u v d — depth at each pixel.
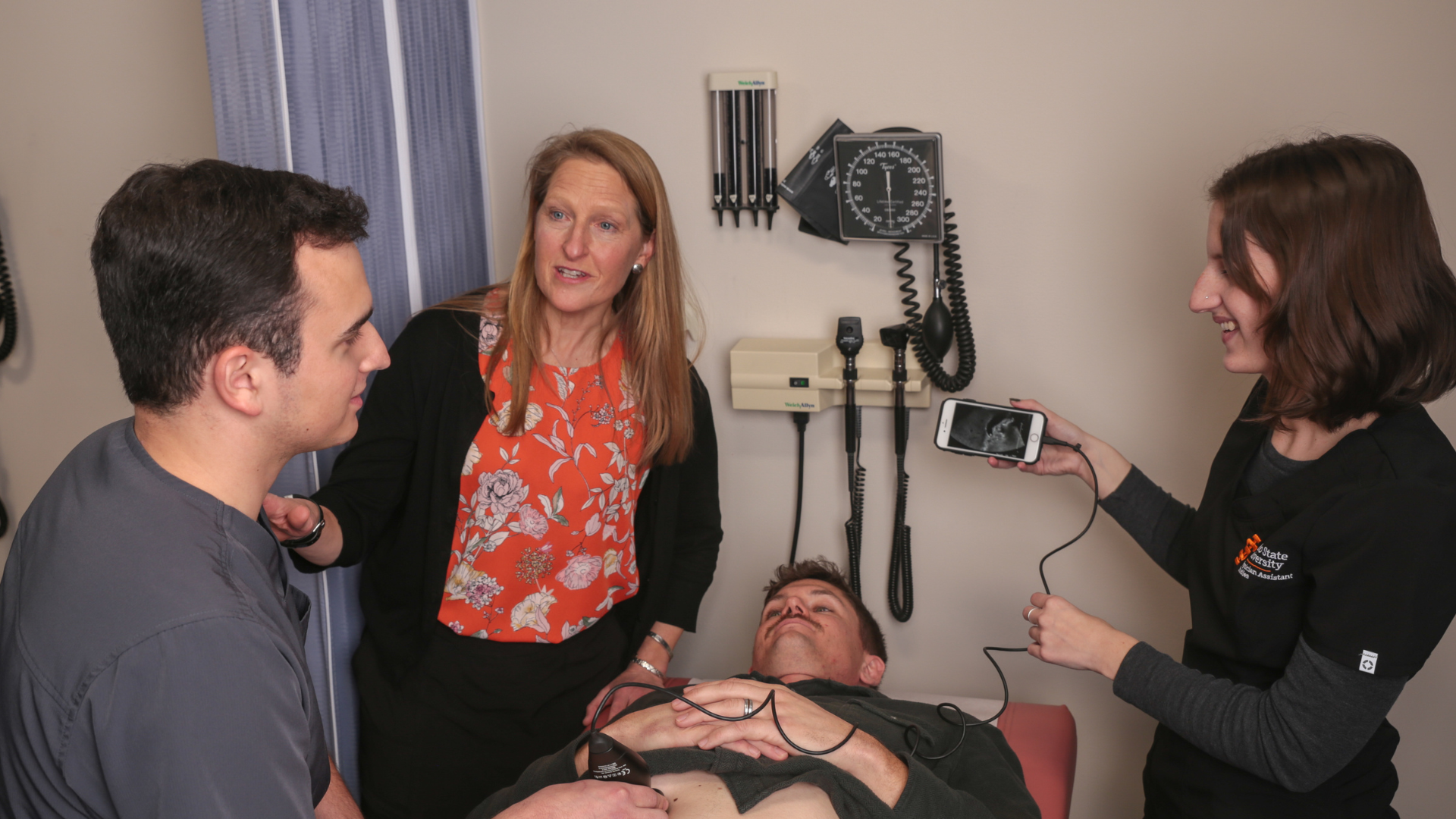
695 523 1.91
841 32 1.98
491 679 1.67
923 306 2.06
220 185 0.85
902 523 2.12
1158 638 2.09
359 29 1.65
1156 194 1.91
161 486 0.86
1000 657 2.20
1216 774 1.35
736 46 2.03
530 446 1.63
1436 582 1.13
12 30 2.27
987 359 2.06
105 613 0.79
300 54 1.50
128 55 2.24
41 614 0.81
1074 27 1.88
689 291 2.16
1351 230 1.15
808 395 2.05
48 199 2.36
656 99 2.09
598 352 1.67
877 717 1.57
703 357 2.19
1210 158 1.88
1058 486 2.09
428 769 1.67
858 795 1.31
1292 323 1.20
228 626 0.80
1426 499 1.13
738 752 1.36
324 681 1.72
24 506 2.59
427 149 1.91
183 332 0.83
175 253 0.82
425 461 1.63
